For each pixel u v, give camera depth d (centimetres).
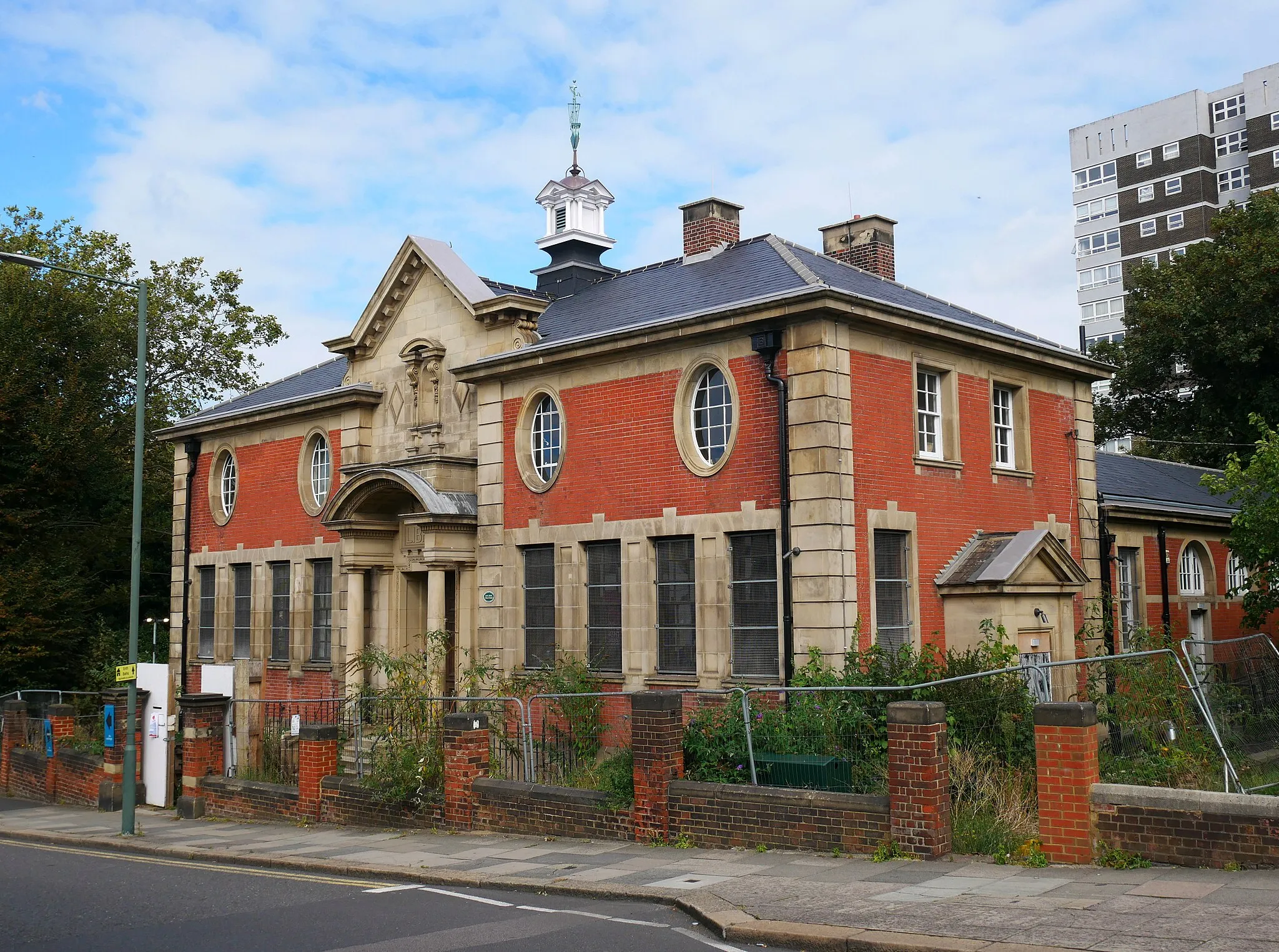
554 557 2167
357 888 1250
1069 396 2383
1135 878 1038
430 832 1611
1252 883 984
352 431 2606
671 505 1986
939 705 1198
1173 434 4044
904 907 980
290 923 1063
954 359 2084
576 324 2322
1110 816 1107
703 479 1944
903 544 1944
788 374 1839
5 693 3234
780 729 1423
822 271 2136
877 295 2114
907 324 1922
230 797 1944
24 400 3422
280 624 2816
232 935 1024
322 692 2641
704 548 1931
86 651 3484
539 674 2061
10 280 3588
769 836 1288
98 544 3581
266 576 2845
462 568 2319
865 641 1817
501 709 1870
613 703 1972
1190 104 7344
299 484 2759
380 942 966
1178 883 1002
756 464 1877
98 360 3641
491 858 1366
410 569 2447
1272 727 1599
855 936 892
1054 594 2044
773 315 1838
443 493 2295
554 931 984
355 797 1728
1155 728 1394
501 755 1833
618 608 2070
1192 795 1066
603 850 1367
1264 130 6912
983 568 1961
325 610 2698
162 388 4541
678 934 967
